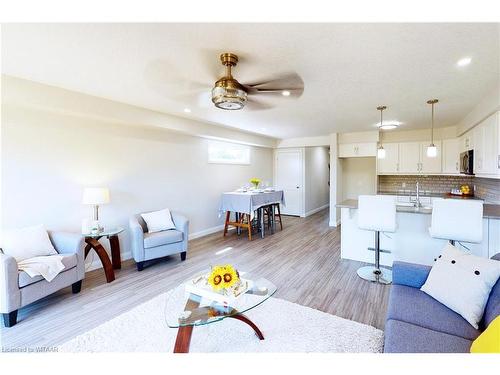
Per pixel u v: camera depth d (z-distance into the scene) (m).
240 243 4.78
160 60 2.13
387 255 3.54
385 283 2.97
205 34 1.74
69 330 2.13
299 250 4.32
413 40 1.81
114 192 3.78
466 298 1.54
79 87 2.82
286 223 6.60
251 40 1.82
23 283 2.23
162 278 3.19
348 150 6.10
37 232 2.71
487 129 3.23
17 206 2.84
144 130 4.19
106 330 2.12
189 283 2.03
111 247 3.47
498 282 1.51
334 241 4.87
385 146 5.91
